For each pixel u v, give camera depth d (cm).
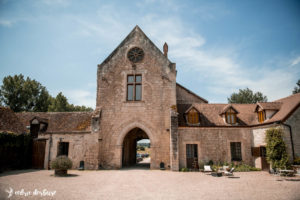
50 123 1961
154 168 1650
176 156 1598
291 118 1462
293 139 1432
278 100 1834
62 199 768
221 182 1121
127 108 1781
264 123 1588
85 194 841
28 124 1994
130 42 1916
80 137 1738
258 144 1667
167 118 1736
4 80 3328
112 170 1627
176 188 967
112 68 1875
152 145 1692
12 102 3272
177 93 2248
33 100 3500
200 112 1916
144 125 1738
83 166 1648
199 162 1625
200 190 924
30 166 1733
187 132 1745
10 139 1563
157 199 775
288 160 1383
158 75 1825
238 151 1761
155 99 1780
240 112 1947
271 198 784
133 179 1212
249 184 1057
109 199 773
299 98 1547
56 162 1301
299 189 927
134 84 1838
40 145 1761
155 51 1873
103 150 1719
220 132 1758
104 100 1814
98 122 1719
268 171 1511
